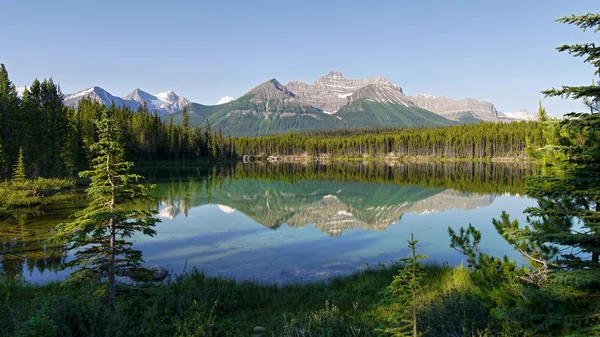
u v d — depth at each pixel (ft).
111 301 29.94
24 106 194.29
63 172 207.00
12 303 32.60
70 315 21.81
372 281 47.11
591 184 19.85
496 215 113.39
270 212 123.13
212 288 41.22
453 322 24.64
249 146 614.75
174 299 33.42
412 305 21.24
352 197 163.43
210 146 479.41
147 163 355.15
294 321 28.19
